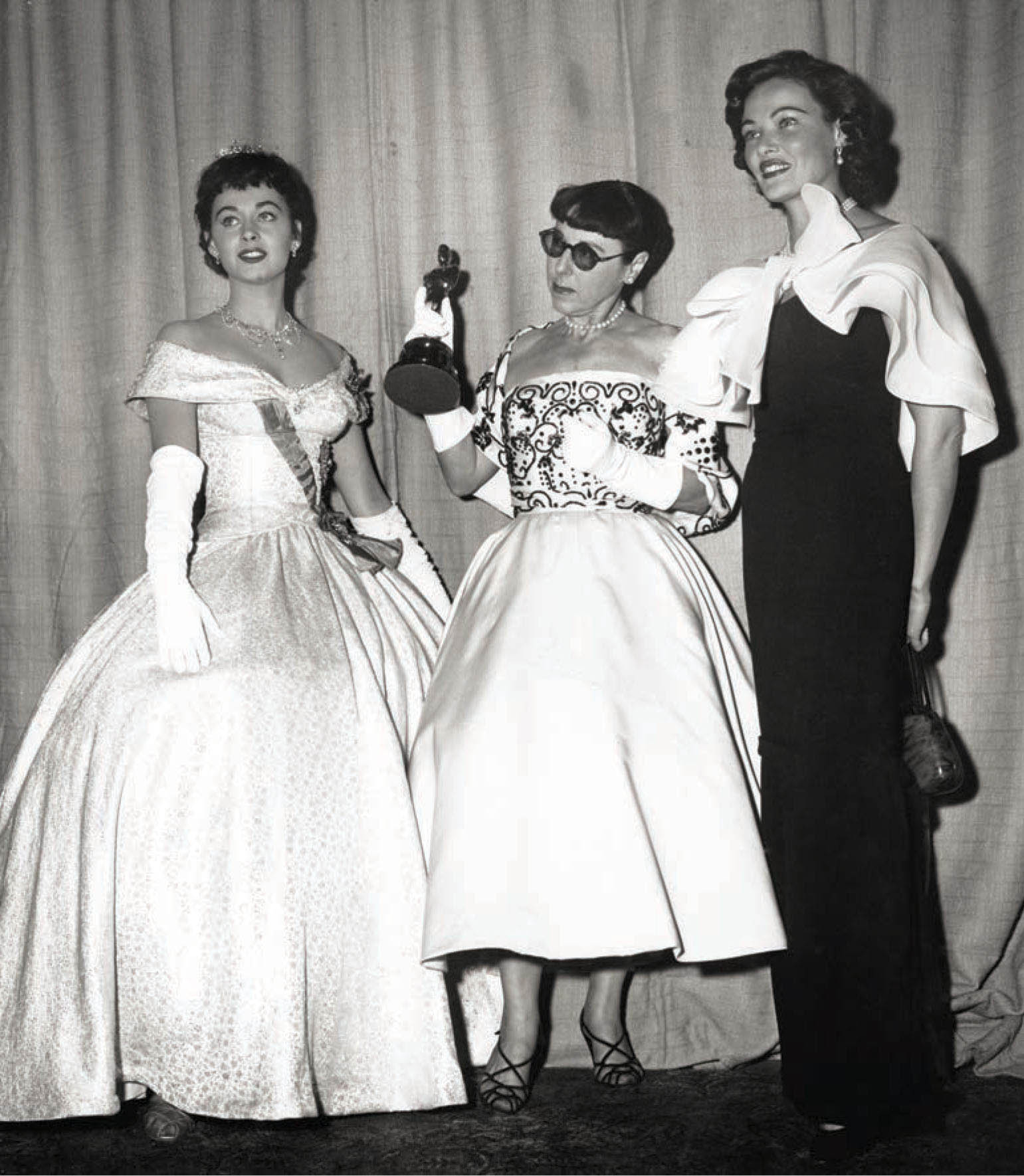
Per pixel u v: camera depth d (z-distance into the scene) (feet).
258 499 8.86
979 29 9.77
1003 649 9.46
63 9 10.69
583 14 10.14
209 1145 7.64
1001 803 9.37
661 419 8.87
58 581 10.46
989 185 9.68
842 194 8.19
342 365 9.44
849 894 7.41
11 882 8.20
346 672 8.31
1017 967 9.26
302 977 7.70
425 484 10.25
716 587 9.04
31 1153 7.55
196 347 8.83
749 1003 9.39
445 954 7.62
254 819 7.80
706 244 9.81
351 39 10.28
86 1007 7.66
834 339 7.63
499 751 7.95
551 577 8.39
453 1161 7.36
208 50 10.36
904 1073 7.33
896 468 7.60
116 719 8.04
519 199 10.10
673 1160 7.31
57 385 10.57
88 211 10.59
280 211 9.07
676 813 7.84
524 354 9.23
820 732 7.52
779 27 9.73
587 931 7.45
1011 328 9.52
